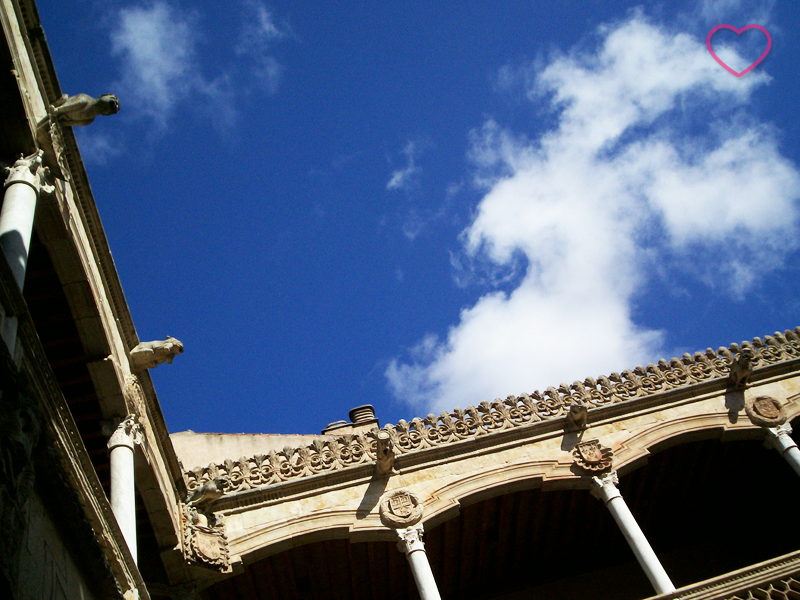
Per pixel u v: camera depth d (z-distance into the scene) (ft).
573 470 60.39
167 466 55.31
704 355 68.23
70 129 43.50
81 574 32.53
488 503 62.64
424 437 62.13
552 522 65.67
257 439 79.92
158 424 54.24
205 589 58.90
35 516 28.78
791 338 69.56
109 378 46.73
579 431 62.90
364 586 63.57
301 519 57.06
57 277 44.93
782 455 62.69
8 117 38.88
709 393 65.62
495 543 65.26
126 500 43.34
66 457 31.60
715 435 63.46
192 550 53.36
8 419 25.26
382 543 61.11
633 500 69.05
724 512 73.05
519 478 59.88
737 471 70.18
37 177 39.24
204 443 78.84
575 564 70.28
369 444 61.72
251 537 55.93
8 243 34.30
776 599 47.47
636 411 64.23
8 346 28.25
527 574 69.41
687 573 71.36
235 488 58.44
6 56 36.96
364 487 59.21
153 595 53.42
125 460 45.57
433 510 57.88
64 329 46.93
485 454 61.52
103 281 48.06
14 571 24.47
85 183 45.19
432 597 52.75
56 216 41.42
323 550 60.29
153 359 51.90
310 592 63.00
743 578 48.52
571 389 66.33
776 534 72.69
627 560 70.90
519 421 63.67
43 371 30.73
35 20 41.27
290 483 58.59
